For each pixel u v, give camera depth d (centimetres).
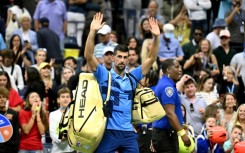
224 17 3819
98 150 2295
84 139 2253
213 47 3625
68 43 3806
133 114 2334
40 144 2836
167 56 3506
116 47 2319
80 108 2262
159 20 3869
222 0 3850
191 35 3759
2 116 2566
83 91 2277
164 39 3519
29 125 2811
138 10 4056
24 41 3569
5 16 3903
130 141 2306
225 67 3278
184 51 3575
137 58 3312
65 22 3869
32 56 3559
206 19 3828
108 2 4066
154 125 2572
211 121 2758
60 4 3862
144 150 2748
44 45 3628
